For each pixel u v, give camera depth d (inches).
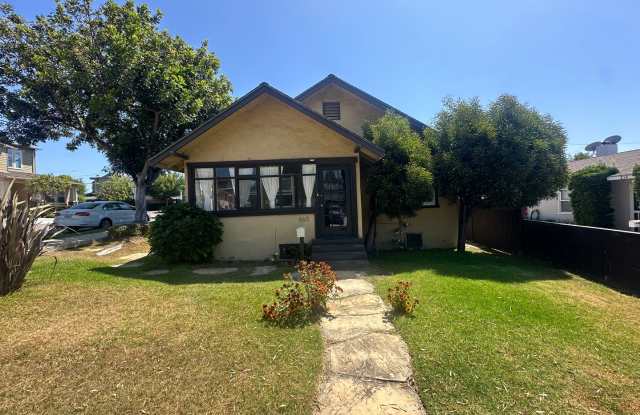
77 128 513.0
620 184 485.4
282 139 362.3
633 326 158.6
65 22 483.2
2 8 459.8
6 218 192.1
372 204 394.0
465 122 353.7
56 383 104.6
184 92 487.2
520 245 378.0
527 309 178.2
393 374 114.8
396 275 264.5
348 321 163.0
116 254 391.2
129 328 144.7
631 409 96.3
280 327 150.9
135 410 93.7
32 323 148.1
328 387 107.3
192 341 133.3
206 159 358.9
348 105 456.1
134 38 452.1
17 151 930.1
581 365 119.6
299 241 357.7
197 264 324.8
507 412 94.9
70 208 596.4
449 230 438.6
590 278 264.1
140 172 546.6
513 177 329.1
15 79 468.1
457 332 146.2
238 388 104.4
